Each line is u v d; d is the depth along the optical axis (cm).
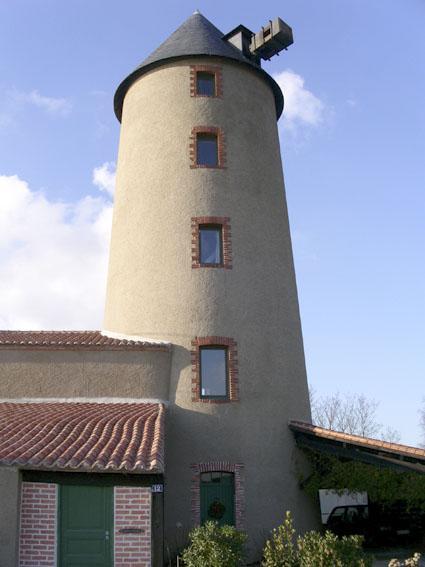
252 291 2170
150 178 2308
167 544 1875
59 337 2208
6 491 1366
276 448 2045
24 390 2000
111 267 2378
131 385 2020
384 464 1762
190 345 2070
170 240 2197
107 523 1450
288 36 2488
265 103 2511
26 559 1406
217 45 2462
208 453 1975
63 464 1370
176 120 2342
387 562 1933
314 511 2094
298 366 2222
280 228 2358
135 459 1417
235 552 1395
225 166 2288
